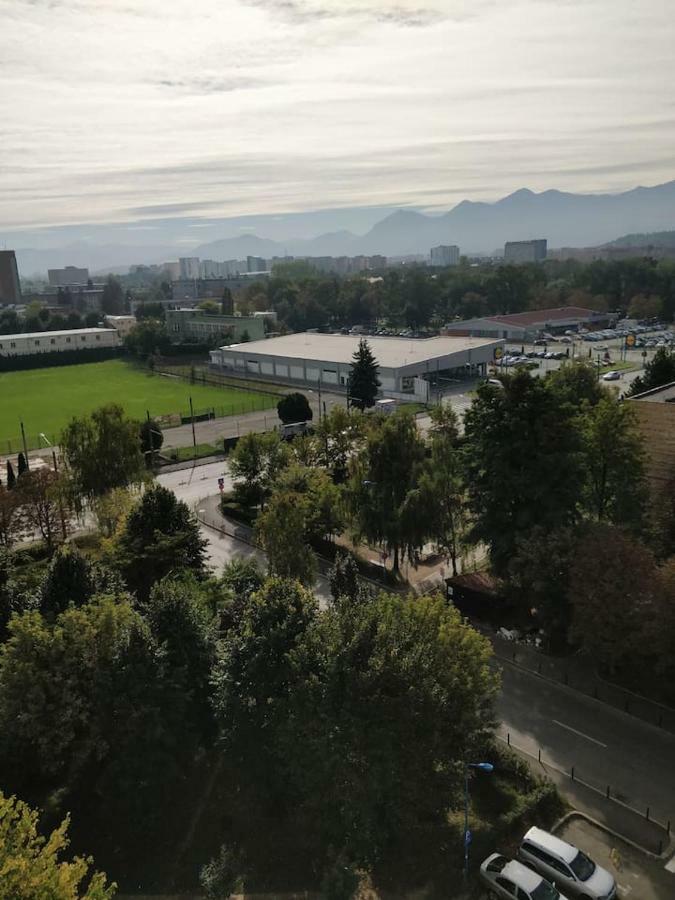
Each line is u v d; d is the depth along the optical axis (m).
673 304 199.62
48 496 54.84
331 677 25.45
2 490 55.28
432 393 117.31
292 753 25.67
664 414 58.19
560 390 55.72
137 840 27.69
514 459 42.38
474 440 44.41
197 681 30.27
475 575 46.38
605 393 72.31
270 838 27.42
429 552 56.62
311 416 97.81
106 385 146.00
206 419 108.44
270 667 27.67
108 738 28.14
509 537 42.44
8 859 17.59
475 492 44.94
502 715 35.00
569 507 41.97
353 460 55.56
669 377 83.50
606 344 159.88
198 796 29.94
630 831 27.59
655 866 26.00
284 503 46.53
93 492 63.09
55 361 181.25
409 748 25.28
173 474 81.38
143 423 87.25
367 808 24.19
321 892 24.70
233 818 28.56
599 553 34.66
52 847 19.03
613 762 31.41
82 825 28.64
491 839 26.59
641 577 33.34
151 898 25.14
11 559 45.38
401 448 52.66
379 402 107.56
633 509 44.19
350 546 58.06
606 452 44.44
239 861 25.91
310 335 164.00
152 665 28.59
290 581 32.50
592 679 37.47
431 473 50.12
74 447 63.31
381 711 25.00
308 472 59.44
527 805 28.05
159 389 138.12
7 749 29.34
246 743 27.59
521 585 38.88
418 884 25.14
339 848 25.88
